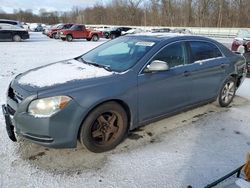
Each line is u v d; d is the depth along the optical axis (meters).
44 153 3.67
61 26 28.97
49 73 3.86
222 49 5.50
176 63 4.48
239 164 3.57
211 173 3.37
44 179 3.17
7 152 3.67
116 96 3.62
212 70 5.09
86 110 3.40
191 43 4.82
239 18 57.81
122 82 3.73
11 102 3.58
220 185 3.12
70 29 26.09
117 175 3.28
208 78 5.05
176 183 3.17
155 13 69.38
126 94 3.74
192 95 4.82
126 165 3.48
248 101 6.26
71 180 3.17
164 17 67.69
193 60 4.78
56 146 3.37
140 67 3.98
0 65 9.96
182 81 4.52
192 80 4.71
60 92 3.31
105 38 33.06
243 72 6.02
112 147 3.82
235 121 4.97
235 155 3.79
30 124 3.28
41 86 3.41
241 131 4.56
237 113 5.39
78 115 3.37
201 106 5.66
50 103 3.25
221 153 3.83
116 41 4.93
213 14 61.47
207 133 4.44
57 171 3.32
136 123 4.04
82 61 4.56
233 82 5.78
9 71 8.86
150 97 4.08
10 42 21.91
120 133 3.86
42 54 13.98
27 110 3.29
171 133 4.38
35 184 3.08
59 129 3.31
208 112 5.37
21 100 3.37
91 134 3.59
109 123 3.74
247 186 2.76
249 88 7.48
